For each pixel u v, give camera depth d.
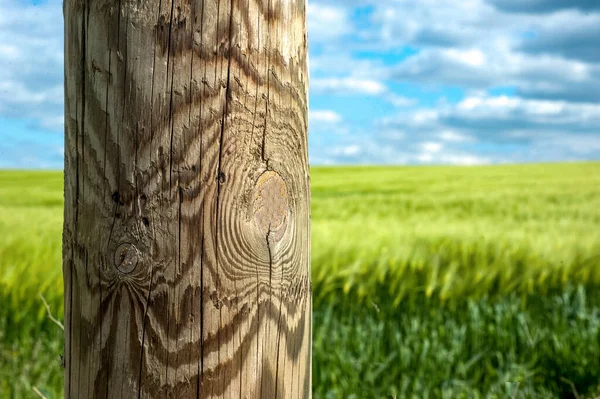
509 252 4.61
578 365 2.87
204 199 0.83
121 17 0.83
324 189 14.77
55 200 11.29
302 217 0.90
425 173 21.42
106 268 0.84
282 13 0.86
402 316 3.53
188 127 0.82
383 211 8.38
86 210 0.86
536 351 3.07
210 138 0.83
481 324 3.37
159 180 0.83
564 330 3.27
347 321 3.51
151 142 0.83
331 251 4.38
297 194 0.89
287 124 0.87
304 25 0.90
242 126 0.84
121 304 0.84
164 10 0.82
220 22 0.82
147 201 0.83
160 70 0.82
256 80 0.84
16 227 5.36
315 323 3.43
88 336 0.86
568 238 4.98
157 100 0.82
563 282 4.30
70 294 0.88
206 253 0.83
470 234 5.21
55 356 2.84
